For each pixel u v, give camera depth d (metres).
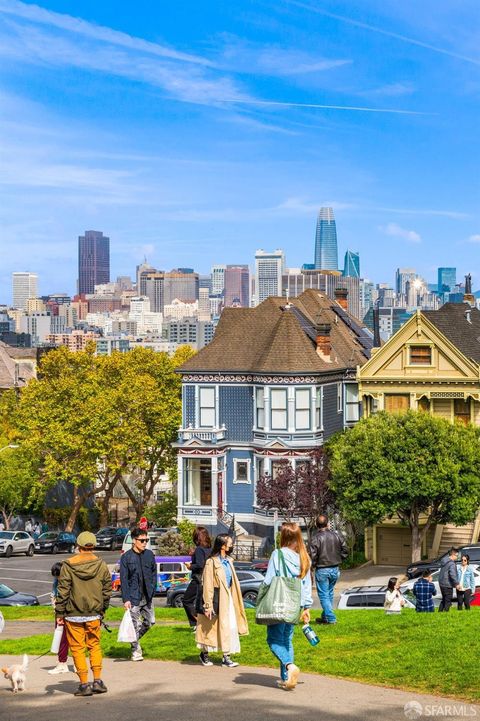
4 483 88.88
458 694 19.16
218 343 74.38
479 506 62.06
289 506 65.00
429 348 66.69
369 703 18.52
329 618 27.33
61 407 88.69
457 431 61.66
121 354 94.62
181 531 69.44
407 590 41.00
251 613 32.84
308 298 82.44
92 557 20.11
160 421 89.50
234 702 18.67
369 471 60.59
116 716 17.89
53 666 23.58
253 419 71.75
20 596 49.78
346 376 75.12
